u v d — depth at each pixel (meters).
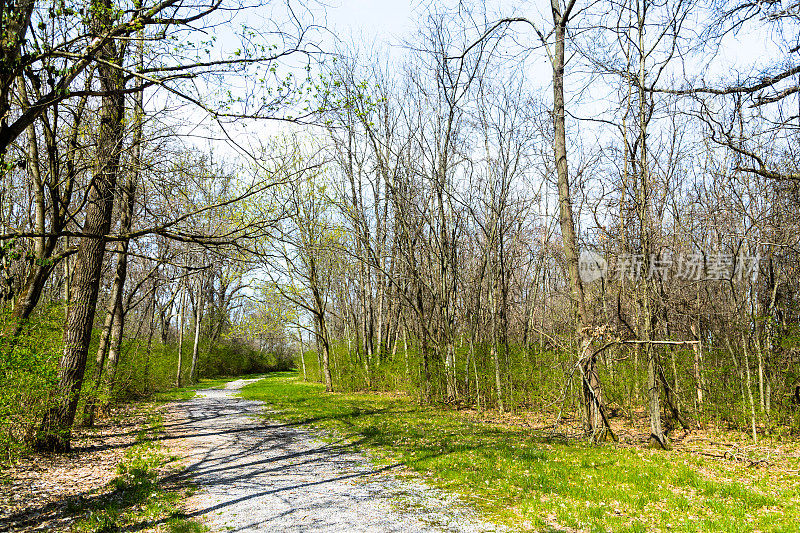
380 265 27.14
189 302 44.81
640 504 7.03
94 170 10.52
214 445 12.37
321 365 37.16
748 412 13.70
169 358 31.30
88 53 6.31
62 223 10.53
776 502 7.10
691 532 6.01
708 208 14.91
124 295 25.11
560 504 7.13
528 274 29.27
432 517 6.77
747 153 9.94
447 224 23.39
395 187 23.31
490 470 9.12
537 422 16.33
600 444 11.92
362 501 7.54
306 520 6.67
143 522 6.61
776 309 14.59
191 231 9.04
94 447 11.59
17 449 8.93
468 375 20.53
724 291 15.89
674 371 14.70
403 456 10.78
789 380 13.72
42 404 9.73
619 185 14.52
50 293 17.39
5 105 6.02
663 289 14.41
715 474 8.79
